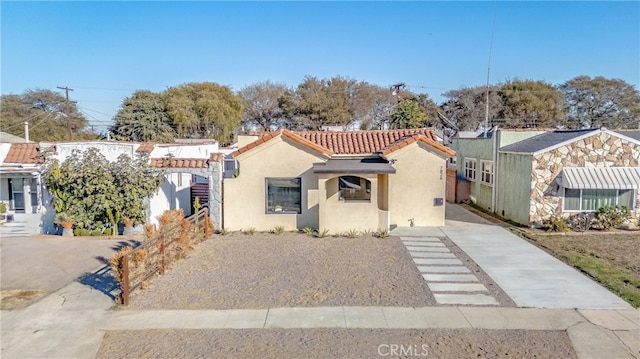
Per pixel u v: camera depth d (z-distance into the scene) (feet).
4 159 78.02
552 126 229.66
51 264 51.70
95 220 68.90
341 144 78.23
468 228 69.51
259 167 67.97
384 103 246.27
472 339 30.58
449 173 104.58
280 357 28.14
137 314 35.32
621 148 67.62
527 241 60.64
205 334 31.60
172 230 49.93
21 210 77.71
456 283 42.60
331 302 37.50
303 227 68.18
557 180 68.39
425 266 48.42
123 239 65.26
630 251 55.16
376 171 62.44
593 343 30.04
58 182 66.90
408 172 70.79
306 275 45.09
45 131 228.22
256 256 52.65
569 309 36.04
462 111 234.79
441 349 29.17
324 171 62.34
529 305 36.86
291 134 67.05
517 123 222.89
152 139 209.36
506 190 78.64
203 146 104.83
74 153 70.03
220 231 66.90
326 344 29.84
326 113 228.84
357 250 55.62
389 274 45.42
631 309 36.06
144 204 70.08
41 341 31.07
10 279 45.98
